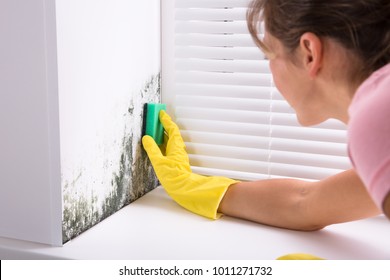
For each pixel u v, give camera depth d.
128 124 1.19
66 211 1.02
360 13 0.71
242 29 1.22
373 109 0.63
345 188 1.02
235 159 1.29
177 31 1.27
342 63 0.75
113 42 1.11
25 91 0.98
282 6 0.78
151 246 1.02
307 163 1.23
